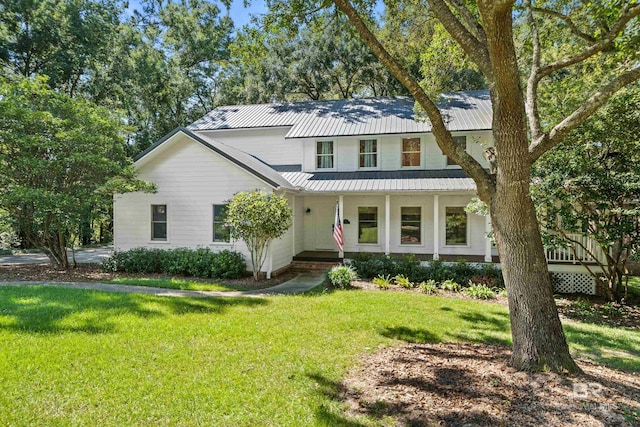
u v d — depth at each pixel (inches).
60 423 128.1
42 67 864.3
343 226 647.8
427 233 610.5
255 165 523.8
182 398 146.4
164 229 514.9
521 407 136.4
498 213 184.7
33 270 477.7
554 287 455.5
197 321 249.3
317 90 1084.5
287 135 620.7
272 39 335.9
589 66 394.6
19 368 165.8
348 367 181.3
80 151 442.6
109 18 948.0
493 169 201.0
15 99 417.1
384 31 427.5
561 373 164.9
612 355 228.4
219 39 1076.5
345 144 632.4
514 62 160.9
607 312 357.1
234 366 178.2
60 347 191.3
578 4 308.2
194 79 1084.5
